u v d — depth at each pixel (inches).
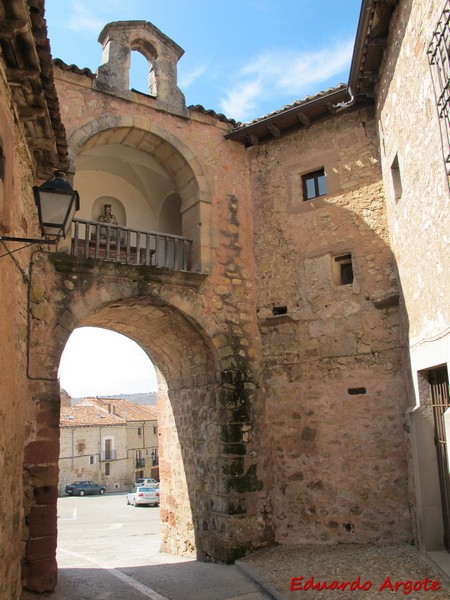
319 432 344.2
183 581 289.3
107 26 371.2
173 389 420.5
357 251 348.2
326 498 334.3
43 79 215.6
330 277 356.5
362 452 326.6
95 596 257.8
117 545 480.4
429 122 234.5
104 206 439.5
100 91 352.5
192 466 380.5
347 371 340.2
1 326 190.1
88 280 315.9
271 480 355.9
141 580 294.7
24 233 241.4
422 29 237.5
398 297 319.9
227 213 386.6
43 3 185.3
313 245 366.9
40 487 269.7
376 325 333.7
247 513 338.6
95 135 350.3
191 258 375.9
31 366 282.5
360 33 295.4
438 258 235.5
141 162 411.5
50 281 302.7
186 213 387.5
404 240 293.7
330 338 349.7
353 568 264.5
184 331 370.6
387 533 309.9
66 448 1619.1
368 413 328.5
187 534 378.0
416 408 276.5
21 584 251.6
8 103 196.7
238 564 311.6
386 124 315.9
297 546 335.0
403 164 281.7
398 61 278.7
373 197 348.2
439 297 237.3
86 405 1903.3
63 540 554.9
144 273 334.0
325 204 367.2
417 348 277.7
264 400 367.9
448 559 245.0
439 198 226.8
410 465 294.4
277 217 386.3
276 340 371.6
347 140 366.6
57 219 204.7
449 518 259.0
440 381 269.1
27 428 273.6
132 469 1756.9
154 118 372.8
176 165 388.8
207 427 365.4
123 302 336.2
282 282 374.9
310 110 369.1
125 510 1039.0
